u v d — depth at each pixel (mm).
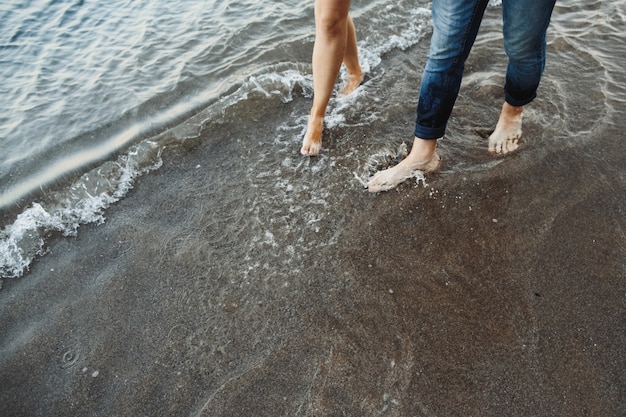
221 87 3045
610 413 1400
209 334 1749
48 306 1920
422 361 1578
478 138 2428
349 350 1638
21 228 2238
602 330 1608
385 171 2238
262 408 1518
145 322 1816
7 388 1659
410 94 2820
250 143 2604
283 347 1675
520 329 1639
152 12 4055
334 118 2666
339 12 2049
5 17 4199
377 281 1847
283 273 1922
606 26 3180
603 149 2264
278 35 3504
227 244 2074
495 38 3238
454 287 1795
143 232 2184
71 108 3027
